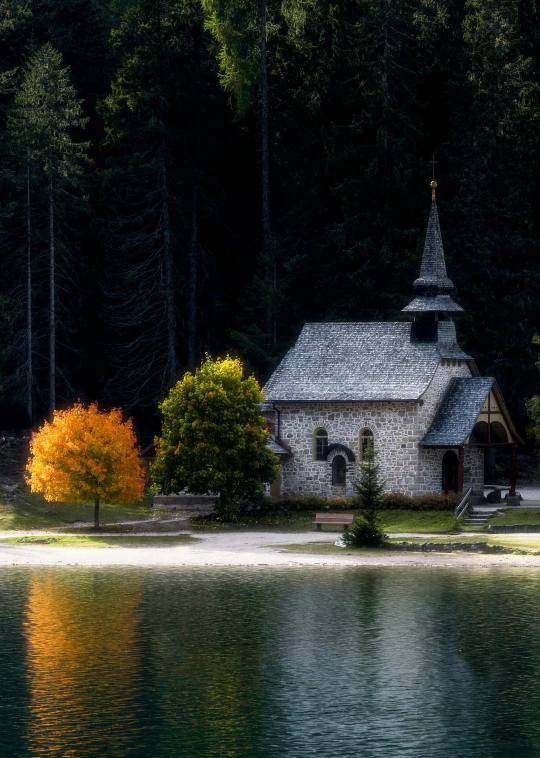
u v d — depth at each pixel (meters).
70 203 127.75
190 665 53.84
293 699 49.06
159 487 98.06
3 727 45.72
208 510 104.81
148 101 132.38
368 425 103.38
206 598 67.56
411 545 84.88
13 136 124.12
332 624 61.03
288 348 127.88
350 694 49.72
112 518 101.88
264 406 106.06
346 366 106.06
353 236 130.12
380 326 108.06
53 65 124.38
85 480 94.75
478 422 105.81
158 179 132.00
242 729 45.59
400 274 126.44
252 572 76.50
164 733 45.16
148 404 131.88
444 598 67.12
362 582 72.31
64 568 78.62
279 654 55.59
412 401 100.88
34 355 130.88
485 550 83.31
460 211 130.75
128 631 59.81
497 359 130.12
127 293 134.00
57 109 124.56
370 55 131.38
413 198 130.12
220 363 99.75
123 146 133.88
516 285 132.62
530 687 50.66
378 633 59.34
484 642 57.41
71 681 51.38
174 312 135.25
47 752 43.16
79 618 62.69
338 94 135.12
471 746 44.03
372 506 86.75
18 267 126.19
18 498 104.00
